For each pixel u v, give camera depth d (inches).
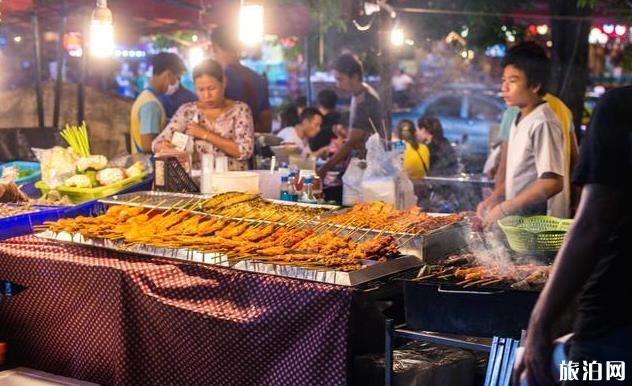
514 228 155.9
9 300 174.2
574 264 93.7
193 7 330.0
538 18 372.5
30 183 226.2
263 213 174.6
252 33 192.5
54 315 168.7
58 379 167.8
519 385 103.4
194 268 155.3
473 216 183.6
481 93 649.0
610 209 92.4
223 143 222.2
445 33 430.9
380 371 141.3
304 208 181.0
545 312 95.4
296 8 371.6
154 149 223.5
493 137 345.7
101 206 193.0
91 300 162.4
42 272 167.8
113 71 501.7
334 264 145.8
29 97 345.1
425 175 302.0
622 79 624.7
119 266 159.3
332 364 140.8
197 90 224.4
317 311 141.1
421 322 136.6
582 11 356.8
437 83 669.3
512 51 185.8
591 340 96.7
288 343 144.6
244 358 149.0
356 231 163.3
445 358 150.8
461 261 152.0
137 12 327.3
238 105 227.1
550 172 179.8
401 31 291.4
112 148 351.6
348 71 269.7
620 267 95.0
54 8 310.8
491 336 131.9
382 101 279.4
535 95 185.5
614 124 92.8
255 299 147.5
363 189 201.3
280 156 286.0
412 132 306.3
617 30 422.6
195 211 178.7
